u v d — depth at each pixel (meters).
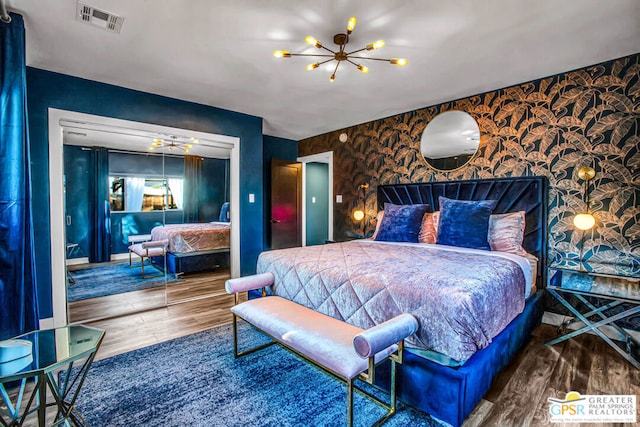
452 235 2.99
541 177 2.93
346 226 4.97
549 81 2.92
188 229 3.91
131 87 3.21
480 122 3.40
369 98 3.54
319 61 2.61
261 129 4.41
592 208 2.70
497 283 1.84
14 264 1.87
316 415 1.62
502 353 1.88
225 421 1.57
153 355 2.27
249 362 2.17
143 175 3.50
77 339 1.55
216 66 2.71
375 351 1.33
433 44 2.32
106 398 1.76
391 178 4.29
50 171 2.79
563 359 2.18
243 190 4.25
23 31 1.97
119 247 3.36
